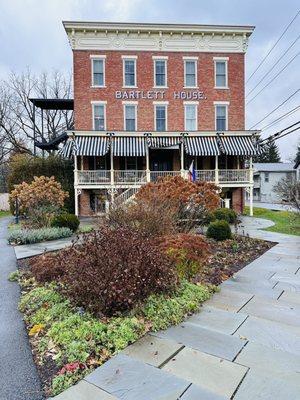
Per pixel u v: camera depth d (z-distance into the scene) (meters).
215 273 6.92
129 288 4.34
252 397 2.79
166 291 4.98
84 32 23.81
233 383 3.00
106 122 24.44
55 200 14.70
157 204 8.81
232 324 4.34
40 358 3.58
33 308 5.01
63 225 13.51
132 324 4.05
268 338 3.92
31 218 14.62
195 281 6.11
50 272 6.18
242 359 3.42
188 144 22.55
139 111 24.69
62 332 3.93
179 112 24.95
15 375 3.28
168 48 24.67
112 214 8.67
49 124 40.28
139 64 24.56
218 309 4.89
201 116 25.08
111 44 24.25
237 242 10.58
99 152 21.41
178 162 24.72
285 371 3.20
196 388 2.93
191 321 4.43
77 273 4.59
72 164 24.05
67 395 2.88
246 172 23.08
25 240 11.26
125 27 23.83
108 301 4.28
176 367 3.28
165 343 3.78
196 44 24.81
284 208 27.78
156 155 24.81
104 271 4.43
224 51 25.08
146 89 24.69
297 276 6.79
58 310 4.61
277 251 9.45
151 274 4.75
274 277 6.72
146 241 5.36
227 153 22.27
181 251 5.80
